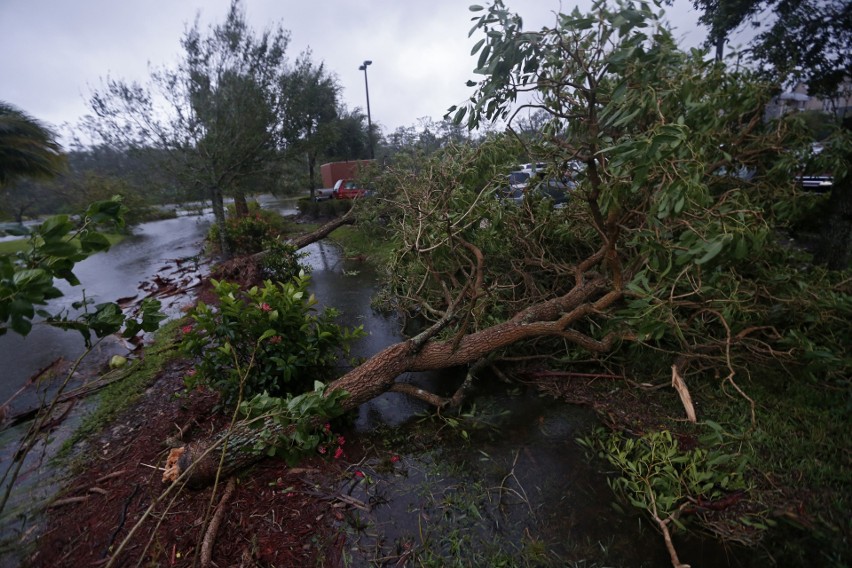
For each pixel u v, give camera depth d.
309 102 10.01
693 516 2.18
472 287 3.69
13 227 1.48
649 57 2.33
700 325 3.31
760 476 2.32
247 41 8.62
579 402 3.23
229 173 8.96
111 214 1.70
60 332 5.33
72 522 2.26
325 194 17.42
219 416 3.13
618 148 2.07
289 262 7.11
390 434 3.01
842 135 3.75
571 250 4.72
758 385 3.10
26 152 7.96
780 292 3.36
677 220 2.54
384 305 5.39
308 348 3.19
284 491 2.44
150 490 2.43
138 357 4.33
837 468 2.30
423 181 4.59
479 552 2.07
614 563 1.98
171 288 7.04
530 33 2.17
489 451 2.80
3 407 2.04
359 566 2.00
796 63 4.25
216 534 2.11
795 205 3.67
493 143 3.86
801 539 2.02
